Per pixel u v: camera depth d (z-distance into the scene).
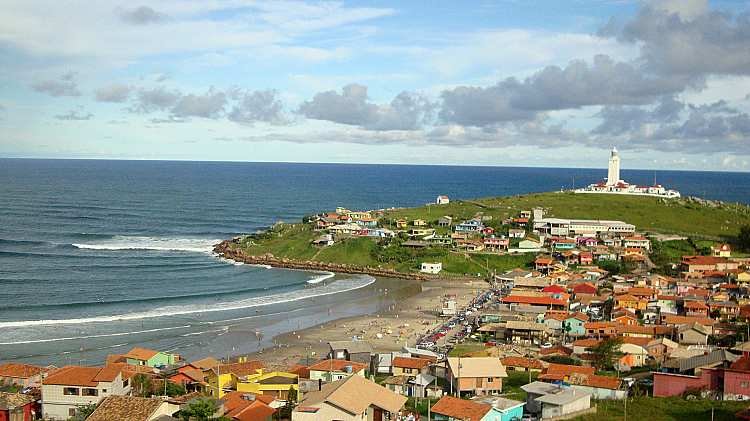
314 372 91.75
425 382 89.19
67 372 81.31
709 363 87.06
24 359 113.25
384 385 89.75
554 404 74.38
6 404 76.81
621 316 137.38
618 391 81.56
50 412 78.88
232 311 157.00
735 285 164.00
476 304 165.75
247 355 119.69
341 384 70.69
